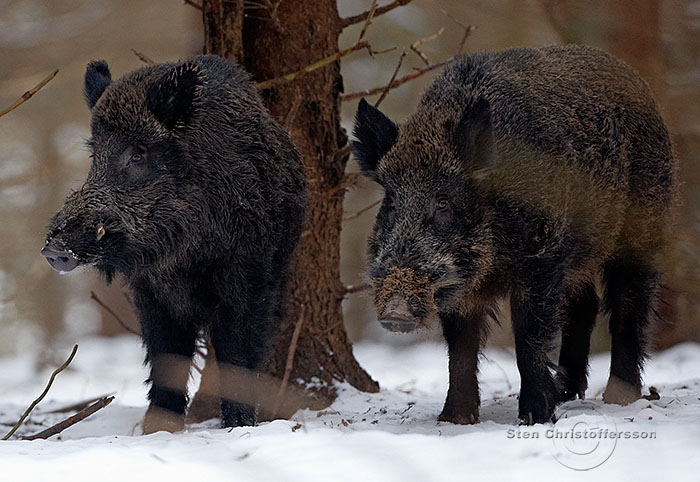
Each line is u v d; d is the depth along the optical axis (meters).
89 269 11.88
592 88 12.62
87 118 35.28
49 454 8.56
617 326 13.36
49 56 34.09
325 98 14.62
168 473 7.76
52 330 35.69
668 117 20.67
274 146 12.24
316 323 14.36
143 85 11.37
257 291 11.72
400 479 7.59
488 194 10.95
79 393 20.62
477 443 8.59
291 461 8.12
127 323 38.06
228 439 9.36
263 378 12.22
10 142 37.56
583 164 11.82
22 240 35.12
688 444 8.49
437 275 10.34
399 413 12.52
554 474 7.67
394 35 33.22
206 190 11.38
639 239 13.25
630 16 21.06
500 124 11.22
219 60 12.51
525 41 25.92
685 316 20.59
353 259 37.69
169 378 11.75
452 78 11.84
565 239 11.45
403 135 11.33
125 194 10.92
